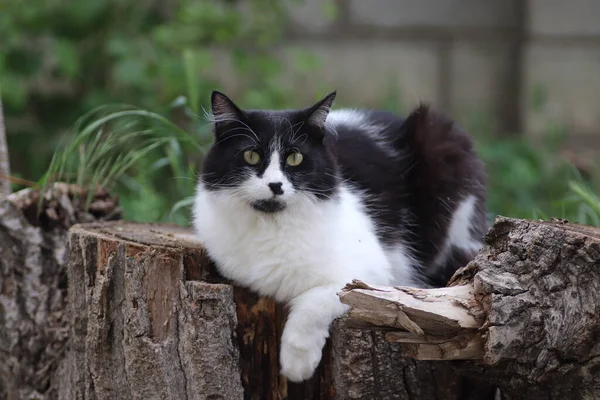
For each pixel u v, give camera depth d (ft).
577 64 25.72
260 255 9.82
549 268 8.38
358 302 8.20
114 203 13.12
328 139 11.05
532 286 8.41
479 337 8.29
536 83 25.79
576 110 25.76
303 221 9.81
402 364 9.81
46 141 21.18
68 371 11.34
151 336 9.52
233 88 23.17
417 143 12.32
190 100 15.72
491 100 26.13
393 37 25.55
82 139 13.32
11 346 11.91
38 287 11.96
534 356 8.41
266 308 9.95
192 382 9.39
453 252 12.48
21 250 11.94
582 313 8.16
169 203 17.03
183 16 20.72
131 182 16.08
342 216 10.29
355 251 10.14
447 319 8.10
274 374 9.95
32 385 11.94
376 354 9.64
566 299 8.25
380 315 8.15
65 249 12.10
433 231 12.19
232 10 21.77
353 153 11.72
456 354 8.38
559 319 8.23
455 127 12.85
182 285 9.45
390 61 25.58
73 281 10.66
